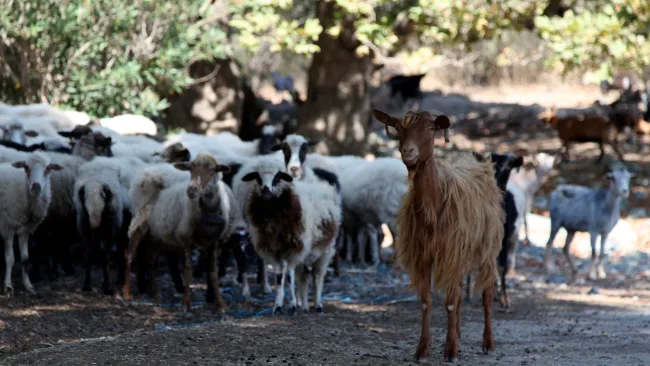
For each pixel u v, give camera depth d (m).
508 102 42.16
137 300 12.18
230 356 8.68
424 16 21.41
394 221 14.66
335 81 24.02
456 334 8.74
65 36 18.33
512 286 14.75
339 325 10.80
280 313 11.40
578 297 13.83
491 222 8.98
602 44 18.97
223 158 14.03
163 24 19.36
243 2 20.30
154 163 13.60
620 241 19.05
